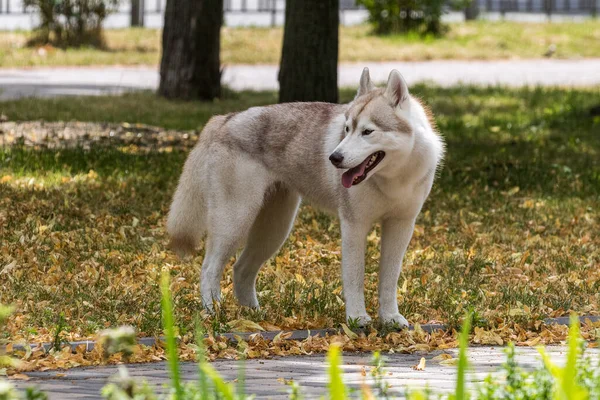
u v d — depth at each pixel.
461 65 40.28
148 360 7.89
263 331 9.10
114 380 4.91
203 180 10.09
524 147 21.44
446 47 43.38
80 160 17.45
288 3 21.59
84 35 42.56
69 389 6.43
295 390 5.15
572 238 14.03
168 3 28.83
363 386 4.20
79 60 39.12
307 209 14.85
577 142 22.23
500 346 8.80
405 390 5.72
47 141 19.27
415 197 9.25
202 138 10.26
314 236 13.53
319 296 10.34
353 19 51.59
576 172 18.91
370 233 13.85
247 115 10.09
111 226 13.33
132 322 9.04
